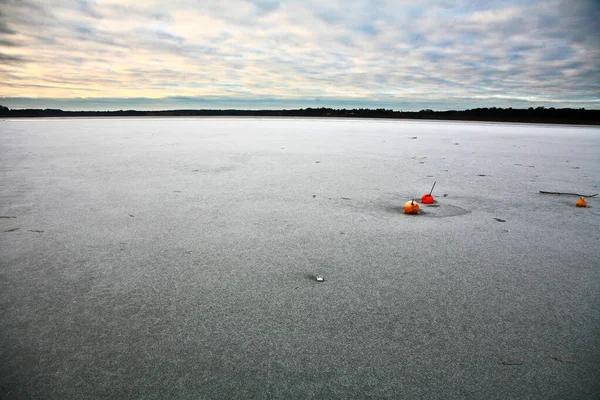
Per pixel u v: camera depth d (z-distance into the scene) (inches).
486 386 60.7
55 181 222.8
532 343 71.8
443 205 176.6
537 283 96.6
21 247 118.1
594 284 96.1
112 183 217.3
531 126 1214.3
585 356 68.1
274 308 83.7
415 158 345.1
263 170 264.8
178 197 185.0
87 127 841.5
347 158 335.6
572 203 182.7
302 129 800.3
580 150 442.3
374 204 176.6
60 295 88.7
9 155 339.6
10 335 73.1
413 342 72.0
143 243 122.4
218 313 81.4
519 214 161.9
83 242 123.0
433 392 59.4
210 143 460.4
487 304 86.0
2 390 58.9
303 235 131.1
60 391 58.9
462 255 114.7
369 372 63.7
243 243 123.0
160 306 84.1
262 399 57.4
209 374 62.9
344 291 91.7
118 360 66.2
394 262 109.0
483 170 280.8
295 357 67.4
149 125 949.2
